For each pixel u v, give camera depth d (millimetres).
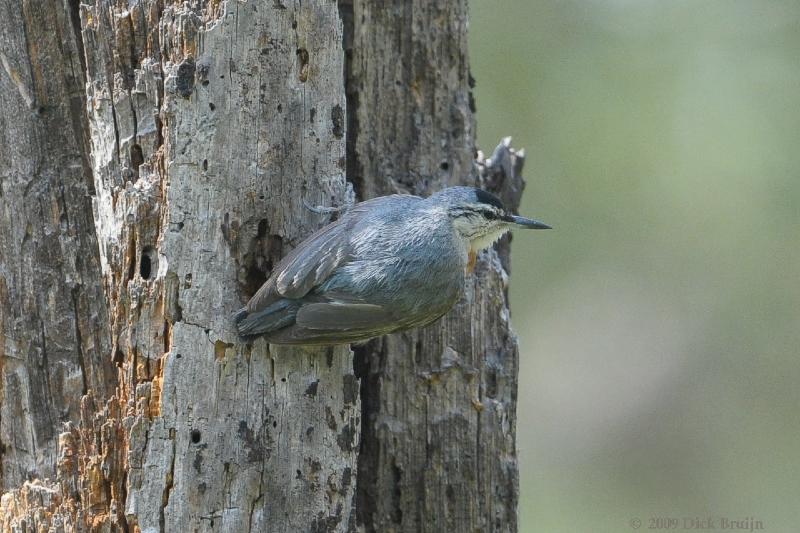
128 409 9414
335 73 10047
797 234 19234
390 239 9609
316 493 9875
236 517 9539
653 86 19312
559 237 20578
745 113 18891
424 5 11594
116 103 9539
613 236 20328
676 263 20297
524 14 20047
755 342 20438
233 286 9578
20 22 9969
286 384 9719
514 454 11734
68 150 10086
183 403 9367
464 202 10250
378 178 11492
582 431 21219
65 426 9930
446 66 11789
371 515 11250
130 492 9312
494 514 11586
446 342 11352
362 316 9328
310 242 9516
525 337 21406
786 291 19875
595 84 19594
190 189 9391
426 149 11719
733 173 19062
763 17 18906
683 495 20625
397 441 11250
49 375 10102
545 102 19828
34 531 9812
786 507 19938
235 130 9547
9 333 10141
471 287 11477
